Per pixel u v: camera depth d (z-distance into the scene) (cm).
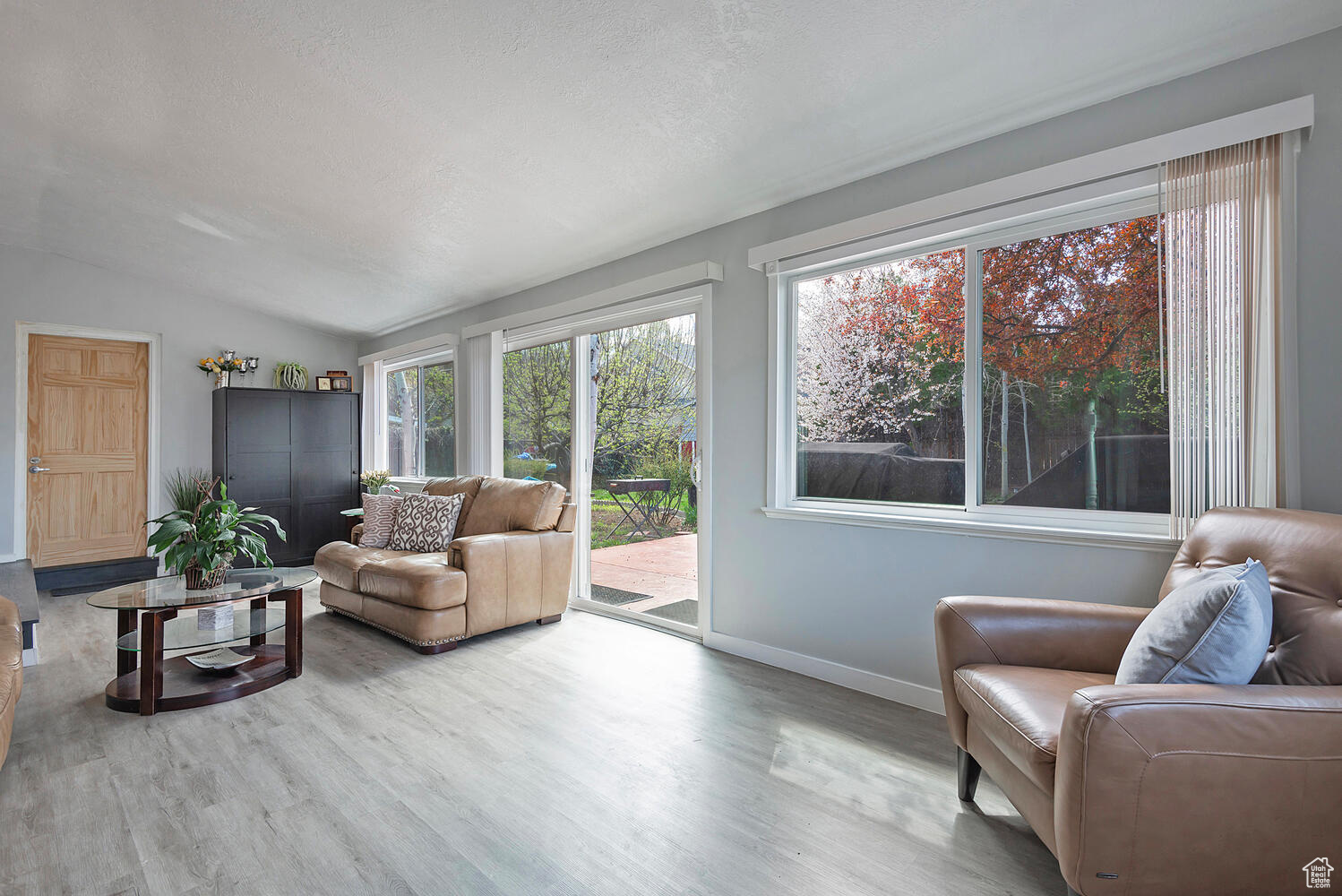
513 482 417
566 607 407
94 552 548
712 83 240
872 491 296
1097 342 233
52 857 173
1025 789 155
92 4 235
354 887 161
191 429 586
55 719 262
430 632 337
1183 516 205
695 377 368
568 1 210
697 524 365
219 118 305
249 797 203
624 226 362
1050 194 235
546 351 468
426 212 377
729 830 185
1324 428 188
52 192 402
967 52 209
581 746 235
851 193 293
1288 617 153
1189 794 124
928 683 269
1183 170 205
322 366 662
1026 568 243
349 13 227
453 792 205
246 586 312
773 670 314
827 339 311
